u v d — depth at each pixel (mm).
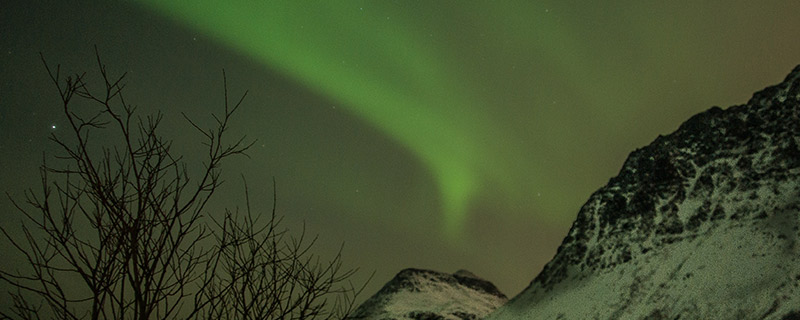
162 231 3037
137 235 2949
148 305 2875
